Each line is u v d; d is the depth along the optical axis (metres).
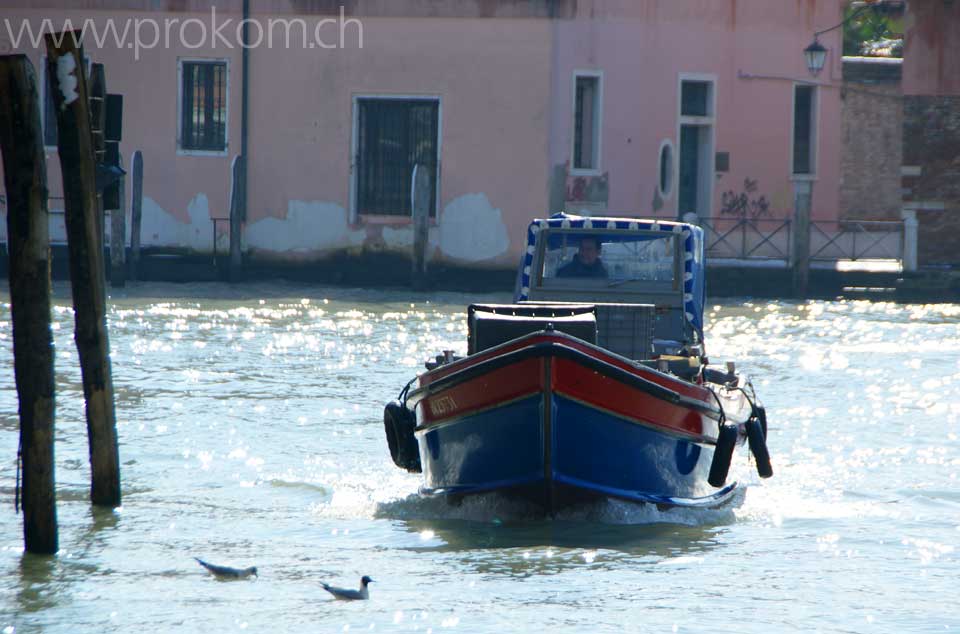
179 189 107.38
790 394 59.69
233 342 74.31
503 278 104.94
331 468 44.75
